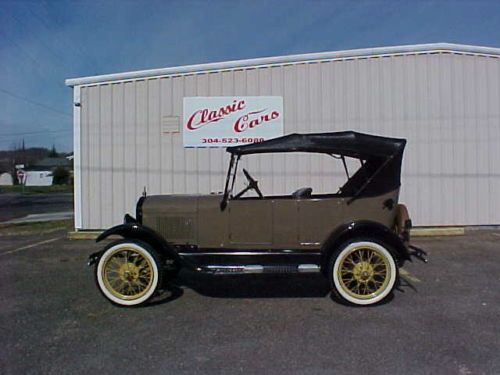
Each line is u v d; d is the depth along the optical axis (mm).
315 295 5086
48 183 68688
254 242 5105
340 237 4738
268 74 9328
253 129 9383
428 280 5629
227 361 3320
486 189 9281
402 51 9156
